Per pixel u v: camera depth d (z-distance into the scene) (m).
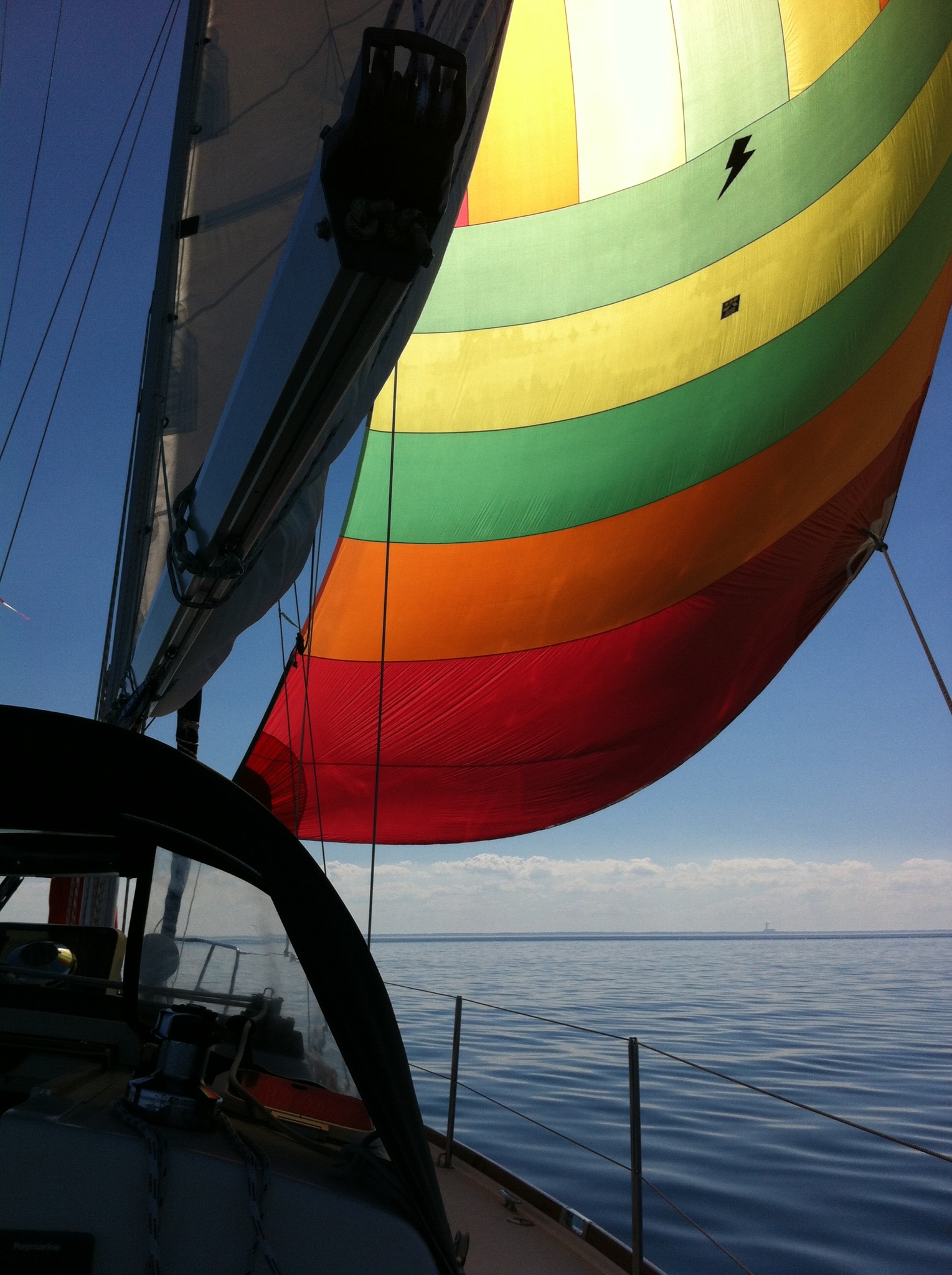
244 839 1.48
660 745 10.16
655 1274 2.79
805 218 8.97
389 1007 1.44
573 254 9.46
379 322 1.42
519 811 10.13
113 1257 1.23
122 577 4.75
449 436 9.68
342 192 1.19
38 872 2.00
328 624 9.58
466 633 9.44
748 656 10.14
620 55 9.13
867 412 9.73
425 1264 1.29
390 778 9.55
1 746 1.47
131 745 1.51
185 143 4.09
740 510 9.52
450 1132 4.21
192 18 4.04
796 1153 12.36
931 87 8.72
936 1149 12.99
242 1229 1.26
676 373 9.30
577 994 46.97
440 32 1.36
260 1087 1.62
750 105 8.91
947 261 9.63
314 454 1.96
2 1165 1.25
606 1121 13.79
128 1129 1.33
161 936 1.83
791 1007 39.50
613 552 9.49
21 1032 1.86
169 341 4.30
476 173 9.59
